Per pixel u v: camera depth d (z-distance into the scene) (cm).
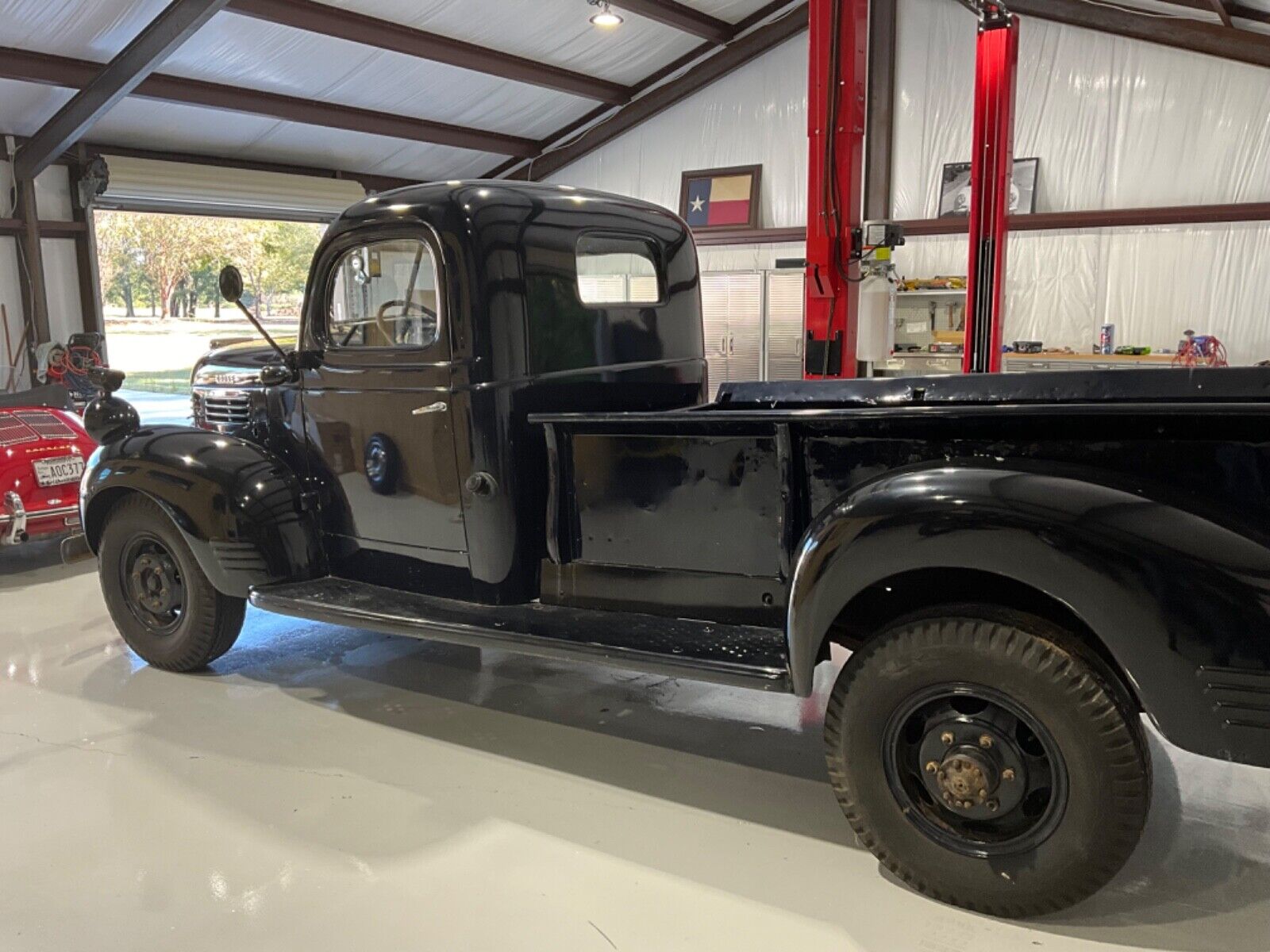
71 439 471
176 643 317
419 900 195
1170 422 165
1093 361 691
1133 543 158
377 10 691
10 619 397
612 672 325
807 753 261
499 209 257
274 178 842
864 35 434
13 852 215
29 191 687
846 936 181
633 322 300
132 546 321
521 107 906
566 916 189
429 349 262
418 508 274
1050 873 175
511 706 295
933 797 186
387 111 848
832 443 201
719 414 212
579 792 240
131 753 263
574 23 777
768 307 864
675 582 233
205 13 570
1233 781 241
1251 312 677
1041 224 736
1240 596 154
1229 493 162
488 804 234
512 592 260
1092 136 723
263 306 1108
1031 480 169
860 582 181
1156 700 158
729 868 205
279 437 308
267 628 378
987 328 489
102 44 620
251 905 193
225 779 248
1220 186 683
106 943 182
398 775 249
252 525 289
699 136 920
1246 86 665
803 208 878
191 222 1057
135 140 763
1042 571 164
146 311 1048
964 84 775
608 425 234
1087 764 168
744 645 212
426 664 333
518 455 257
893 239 439
